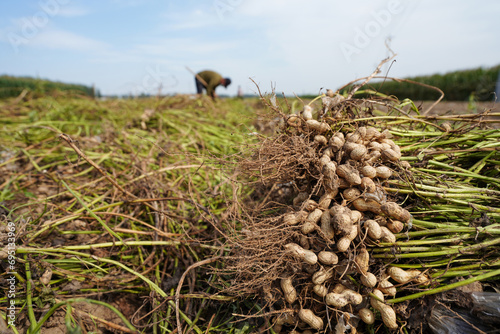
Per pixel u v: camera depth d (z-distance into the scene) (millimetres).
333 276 355
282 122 454
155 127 1109
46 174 744
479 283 338
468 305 326
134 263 533
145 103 1525
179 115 1185
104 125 1072
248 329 407
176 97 1420
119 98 1783
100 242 551
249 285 405
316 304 371
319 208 374
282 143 427
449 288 322
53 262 463
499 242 336
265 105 461
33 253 453
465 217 384
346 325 337
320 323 349
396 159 385
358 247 353
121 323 451
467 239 361
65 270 467
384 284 343
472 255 360
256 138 484
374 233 337
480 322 319
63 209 564
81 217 535
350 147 372
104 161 827
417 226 371
